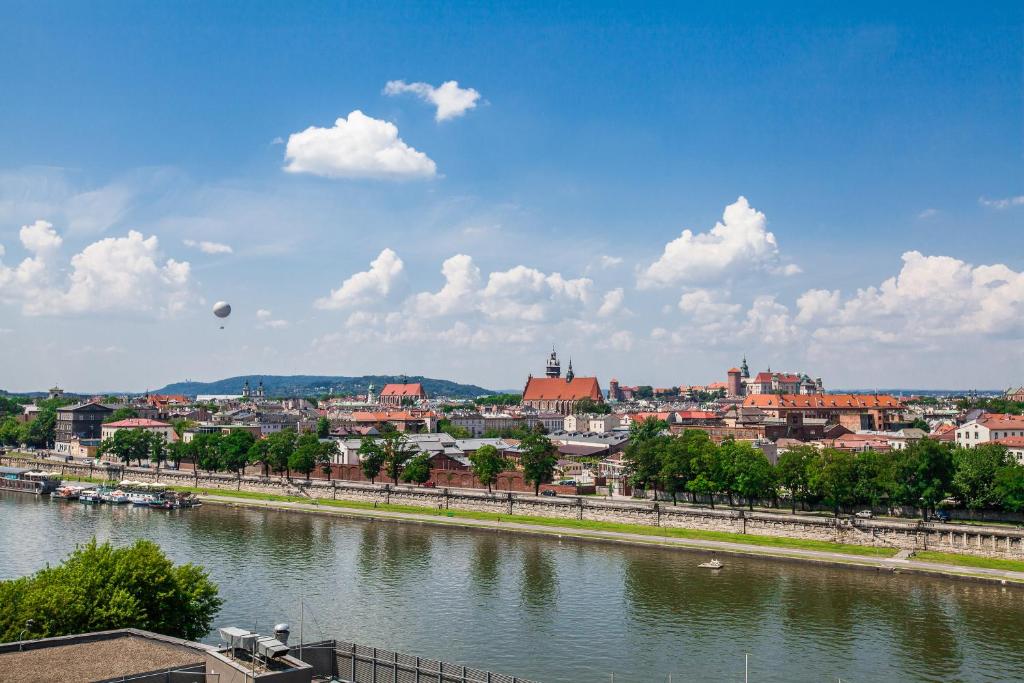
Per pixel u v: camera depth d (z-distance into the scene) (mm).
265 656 57875
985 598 128875
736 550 163250
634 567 152500
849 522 165500
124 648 62938
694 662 101188
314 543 176000
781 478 187375
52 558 157750
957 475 172000
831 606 124750
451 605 125688
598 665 100000
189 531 191000
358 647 85188
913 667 99312
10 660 59656
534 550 169375
